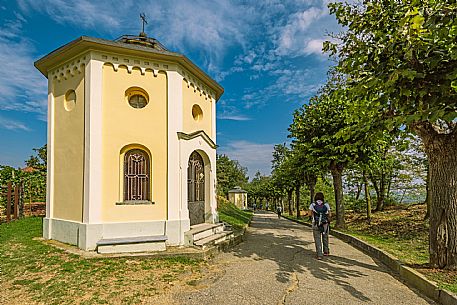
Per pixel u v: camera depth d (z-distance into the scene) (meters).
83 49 9.85
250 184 89.81
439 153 6.77
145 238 9.40
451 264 6.56
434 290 5.66
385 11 6.85
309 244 11.70
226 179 61.78
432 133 6.78
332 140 15.42
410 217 16.44
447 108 5.35
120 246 8.97
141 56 10.27
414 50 5.92
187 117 11.41
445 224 6.65
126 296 5.88
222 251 10.15
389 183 21.69
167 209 10.15
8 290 6.11
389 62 6.39
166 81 10.60
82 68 10.02
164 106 10.49
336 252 10.05
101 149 9.63
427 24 5.69
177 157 10.46
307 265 8.26
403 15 6.08
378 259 8.91
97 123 9.62
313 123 16.08
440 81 5.85
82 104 9.91
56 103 11.01
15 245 9.80
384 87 6.18
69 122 10.35
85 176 9.48
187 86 11.54
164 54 10.27
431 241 6.93
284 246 11.23
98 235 9.30
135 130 10.09
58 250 9.06
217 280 6.91
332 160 15.77
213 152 13.19
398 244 10.27
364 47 7.09
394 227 14.42
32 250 9.08
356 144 7.83
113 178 9.74
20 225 13.80
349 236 12.38
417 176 19.69
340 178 16.42
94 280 6.69
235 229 14.34
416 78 6.00
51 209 10.82
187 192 10.98
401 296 5.86
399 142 9.98
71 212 9.98
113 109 9.90
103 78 9.87
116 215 9.65
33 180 20.47
